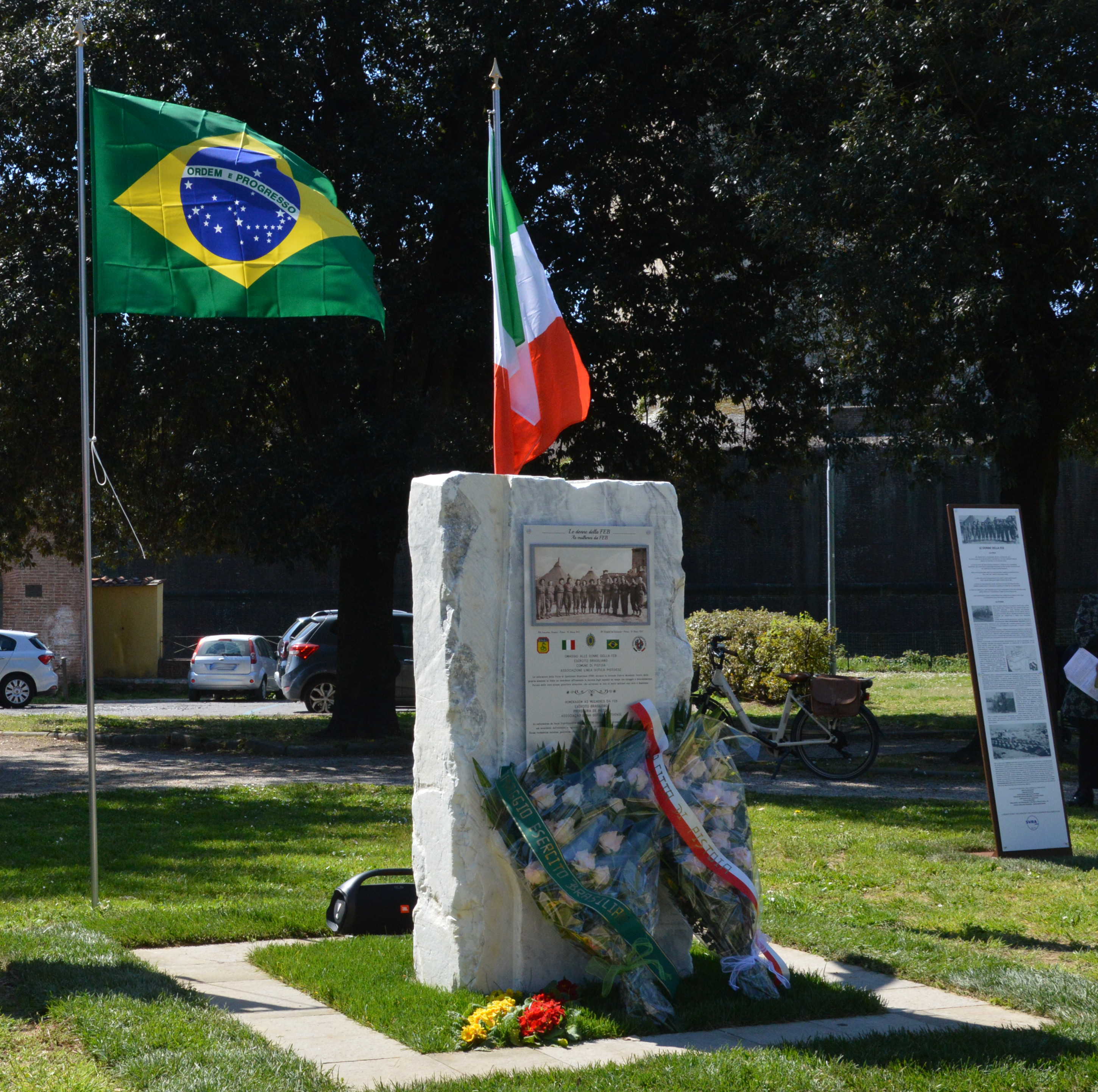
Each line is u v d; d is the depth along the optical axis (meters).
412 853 6.62
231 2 15.49
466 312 15.98
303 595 39.25
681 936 5.92
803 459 19.61
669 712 5.96
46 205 16.44
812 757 14.41
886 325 14.13
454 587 5.58
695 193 17.19
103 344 15.73
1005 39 13.59
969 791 13.16
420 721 5.84
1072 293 15.09
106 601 36.84
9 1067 4.39
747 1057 4.57
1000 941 6.67
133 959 5.93
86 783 14.27
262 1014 5.25
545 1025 4.95
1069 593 40.41
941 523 39.53
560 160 17.52
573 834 5.45
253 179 7.33
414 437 16.16
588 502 5.91
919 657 37.03
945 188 13.70
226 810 11.69
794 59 15.20
